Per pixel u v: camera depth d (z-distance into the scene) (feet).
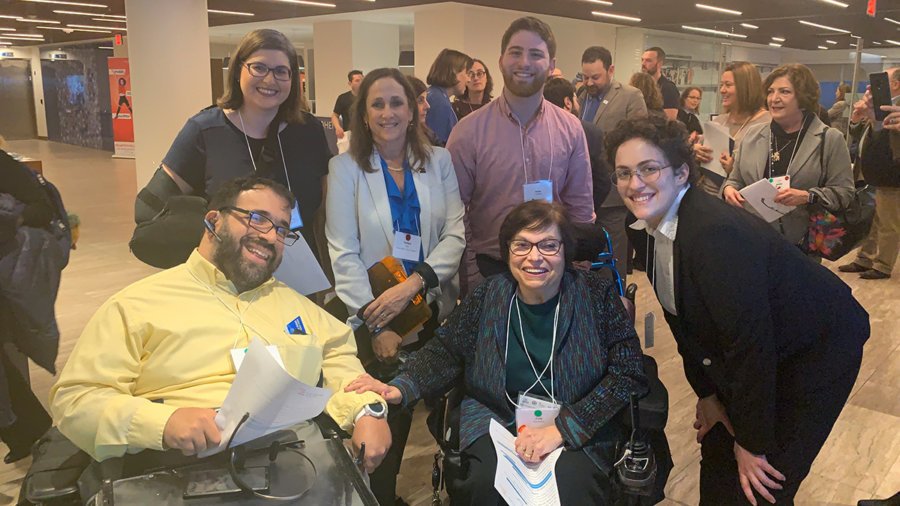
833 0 26.35
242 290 5.78
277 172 7.33
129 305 5.36
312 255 6.76
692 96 16.65
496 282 6.43
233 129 7.19
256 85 6.87
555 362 6.06
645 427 5.84
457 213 7.91
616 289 6.57
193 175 7.22
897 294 16.81
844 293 5.64
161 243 6.68
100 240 21.79
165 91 20.65
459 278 8.77
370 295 7.21
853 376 5.63
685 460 9.18
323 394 4.58
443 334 6.52
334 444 4.97
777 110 9.89
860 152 16.60
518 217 6.01
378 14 39.91
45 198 8.71
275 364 4.24
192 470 4.50
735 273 5.16
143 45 20.26
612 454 5.86
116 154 52.19
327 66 45.09
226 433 4.44
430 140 8.30
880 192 17.57
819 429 5.63
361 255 7.46
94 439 4.75
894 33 14.96
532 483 5.45
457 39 36.73
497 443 5.77
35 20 43.96
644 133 5.46
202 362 5.37
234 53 7.02
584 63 14.65
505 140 8.14
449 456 5.93
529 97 8.02
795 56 16.47
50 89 70.69
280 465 4.64
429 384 6.28
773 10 30.91
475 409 6.24
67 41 63.93
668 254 5.73
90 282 17.07
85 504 4.47
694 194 5.58
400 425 7.30
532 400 6.00
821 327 5.51
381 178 7.39
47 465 4.88
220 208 5.48
